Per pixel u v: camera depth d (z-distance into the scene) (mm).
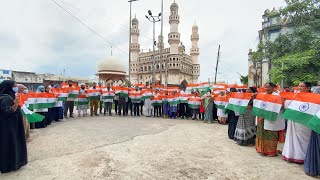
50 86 13172
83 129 10023
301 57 17750
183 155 6355
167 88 17922
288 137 5926
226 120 12453
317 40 17531
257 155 6449
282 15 21062
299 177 4859
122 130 9898
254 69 37219
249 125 7582
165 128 10688
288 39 20688
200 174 5012
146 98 15688
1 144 4973
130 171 5137
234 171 5191
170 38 58031
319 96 5164
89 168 5289
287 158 5852
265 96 6395
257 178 4809
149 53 66375
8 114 4992
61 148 6914
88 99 15109
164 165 5535
